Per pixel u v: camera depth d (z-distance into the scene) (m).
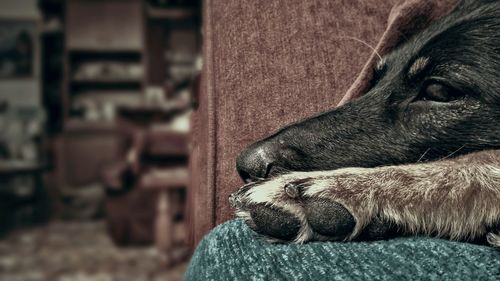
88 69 3.67
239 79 0.54
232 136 0.52
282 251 0.39
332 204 0.40
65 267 2.06
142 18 3.56
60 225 3.04
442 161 0.44
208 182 0.52
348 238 0.40
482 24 0.48
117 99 3.75
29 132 3.67
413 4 0.53
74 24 3.56
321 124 0.49
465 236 0.41
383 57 0.53
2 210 3.26
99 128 3.53
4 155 3.65
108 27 3.56
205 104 0.55
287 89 0.53
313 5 0.56
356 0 0.57
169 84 3.36
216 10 0.56
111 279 1.89
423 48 0.49
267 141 0.47
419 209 0.41
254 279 0.37
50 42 3.74
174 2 3.49
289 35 0.55
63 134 3.53
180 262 2.12
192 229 0.62
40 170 3.36
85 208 3.28
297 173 0.43
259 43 0.54
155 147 2.20
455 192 0.42
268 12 0.55
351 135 0.48
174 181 2.03
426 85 0.48
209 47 0.55
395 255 0.36
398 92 0.50
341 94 0.54
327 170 0.46
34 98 3.77
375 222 0.40
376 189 0.41
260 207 0.40
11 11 3.75
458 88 0.47
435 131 0.47
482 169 0.42
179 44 3.61
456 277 0.34
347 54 0.55
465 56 0.47
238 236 0.42
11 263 2.14
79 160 3.52
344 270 0.36
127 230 2.36
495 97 0.46
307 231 0.40
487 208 0.41
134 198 2.34
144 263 2.10
